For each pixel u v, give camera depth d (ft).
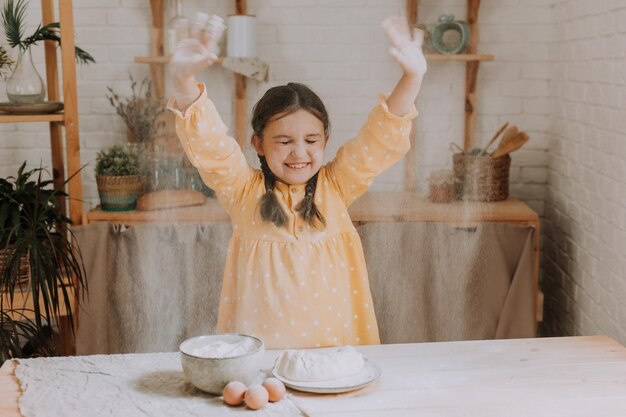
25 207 6.79
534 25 7.17
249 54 6.34
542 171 7.76
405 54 4.87
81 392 3.78
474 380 3.92
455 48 6.70
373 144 5.12
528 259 6.93
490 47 7.13
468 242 6.85
